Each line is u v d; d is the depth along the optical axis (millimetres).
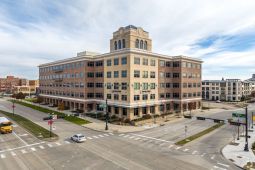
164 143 31656
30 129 39688
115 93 55625
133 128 42562
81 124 45844
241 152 27594
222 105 95125
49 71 88438
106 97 59094
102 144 30859
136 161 24016
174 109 66375
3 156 25484
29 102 98312
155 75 59156
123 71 53000
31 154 26234
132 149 28500
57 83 81188
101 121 49938
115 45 63156
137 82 52969
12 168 21891
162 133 38406
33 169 21656
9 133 37094
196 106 73188
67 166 22469
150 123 48438
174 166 22625
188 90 68062
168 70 64688
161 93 61688
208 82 127875
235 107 87688
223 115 62625
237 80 125250
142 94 54375
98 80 62719
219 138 35000
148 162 23734
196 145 30719
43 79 94375
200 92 75125
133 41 58188
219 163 23703
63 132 38406
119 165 22797
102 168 21969
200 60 73375
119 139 33906
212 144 31344
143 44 61344
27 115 58719
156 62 59688
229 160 24703
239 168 22406
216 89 124875
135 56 52656
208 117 58562
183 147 29641
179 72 64875
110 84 57594
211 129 41906
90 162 23656
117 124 46438
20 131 38719
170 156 25797
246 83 131500
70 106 71500
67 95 73500
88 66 63594
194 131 40156
